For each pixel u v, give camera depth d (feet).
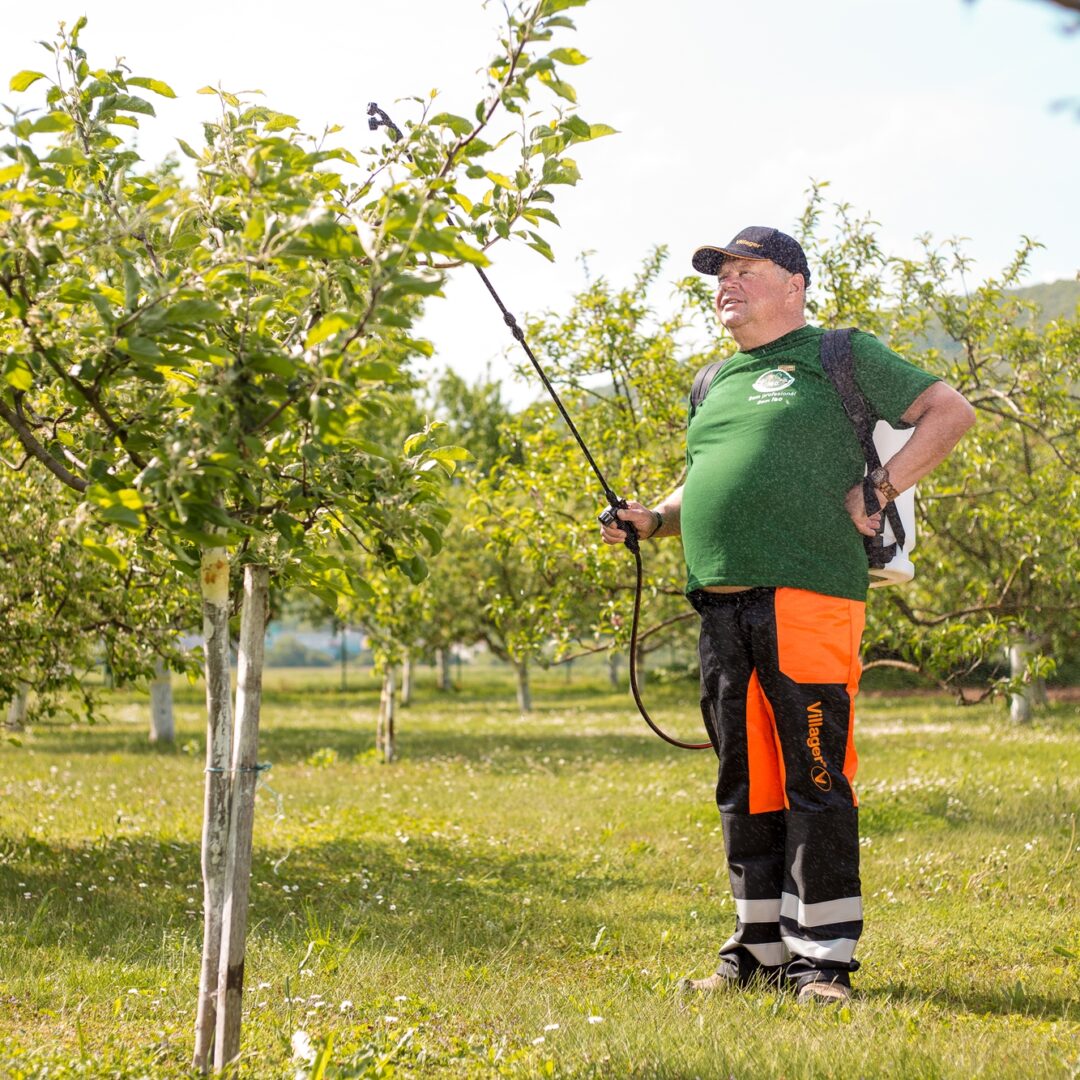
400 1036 13.33
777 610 16.07
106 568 26.66
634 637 18.25
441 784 48.91
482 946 19.71
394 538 11.07
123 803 41.88
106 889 25.04
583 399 38.65
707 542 16.52
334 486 10.93
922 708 102.47
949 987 16.26
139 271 10.68
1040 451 42.47
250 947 18.79
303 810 39.75
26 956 18.02
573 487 35.37
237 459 9.82
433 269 11.94
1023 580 39.99
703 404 17.42
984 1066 11.78
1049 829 31.58
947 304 35.88
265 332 10.94
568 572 34.91
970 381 36.22
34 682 29.40
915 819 33.94
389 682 62.39
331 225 9.41
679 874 27.48
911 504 16.56
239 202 10.55
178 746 73.51
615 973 17.62
